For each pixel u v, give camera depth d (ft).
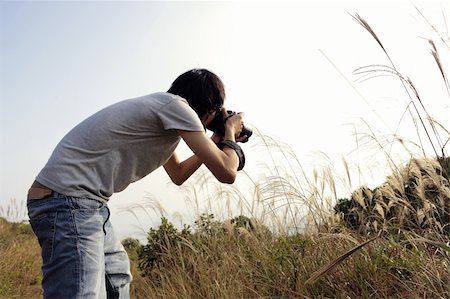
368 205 13.51
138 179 8.08
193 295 14.38
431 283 10.17
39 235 7.23
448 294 9.79
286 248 13.87
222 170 7.68
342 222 13.89
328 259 12.41
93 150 7.33
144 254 18.24
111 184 7.53
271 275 13.16
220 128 8.90
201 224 17.19
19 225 30.12
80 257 7.06
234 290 13.34
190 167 9.59
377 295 10.96
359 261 12.09
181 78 8.29
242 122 8.86
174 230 18.11
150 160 7.91
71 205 7.13
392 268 11.61
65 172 7.22
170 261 16.39
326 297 11.67
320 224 14.05
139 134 7.57
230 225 15.62
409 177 11.92
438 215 11.65
